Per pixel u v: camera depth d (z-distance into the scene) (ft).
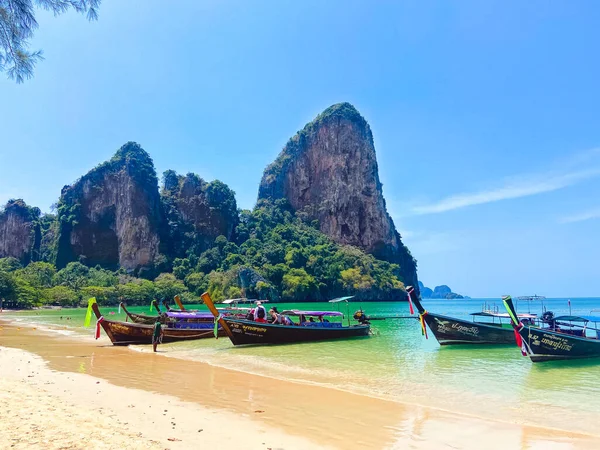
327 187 588.91
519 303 421.18
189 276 414.41
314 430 32.45
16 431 27.17
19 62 30.68
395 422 34.91
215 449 27.45
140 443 26.81
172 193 524.93
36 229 515.09
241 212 556.92
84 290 346.33
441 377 54.49
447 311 303.48
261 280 393.50
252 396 43.55
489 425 34.42
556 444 30.19
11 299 298.15
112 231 478.18
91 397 41.27
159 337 86.48
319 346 85.92
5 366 59.16
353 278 450.30
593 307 326.65
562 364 63.52
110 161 499.10
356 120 609.42
